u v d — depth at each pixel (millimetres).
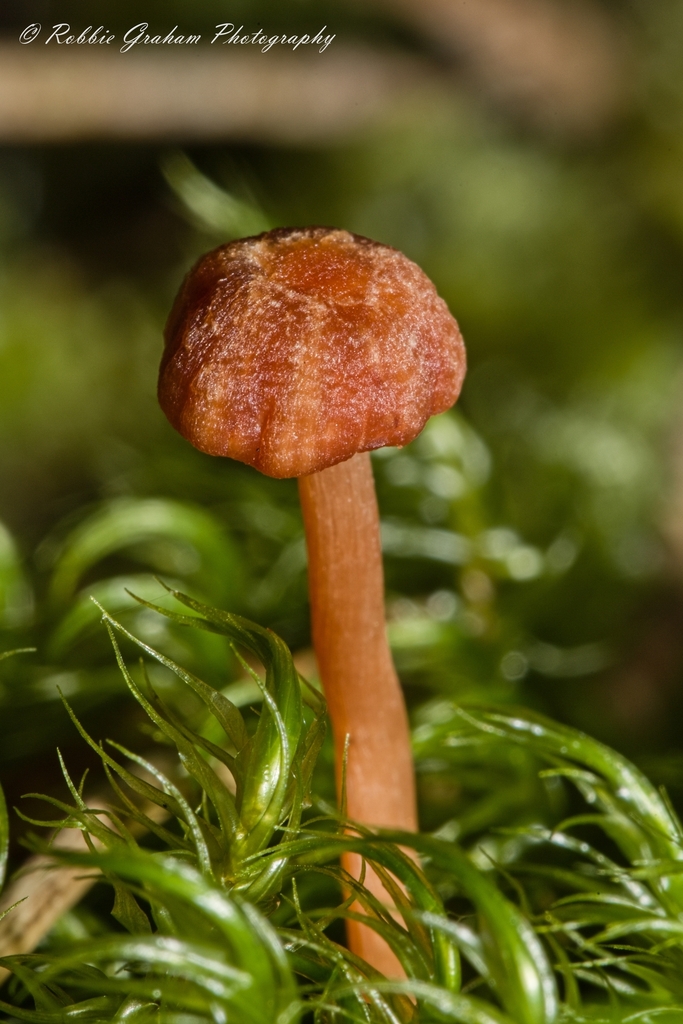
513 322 221
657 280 221
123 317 230
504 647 134
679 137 222
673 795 120
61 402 212
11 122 223
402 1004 94
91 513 159
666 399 200
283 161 243
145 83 226
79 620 123
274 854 94
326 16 241
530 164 235
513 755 118
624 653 148
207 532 129
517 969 87
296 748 96
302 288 96
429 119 240
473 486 139
